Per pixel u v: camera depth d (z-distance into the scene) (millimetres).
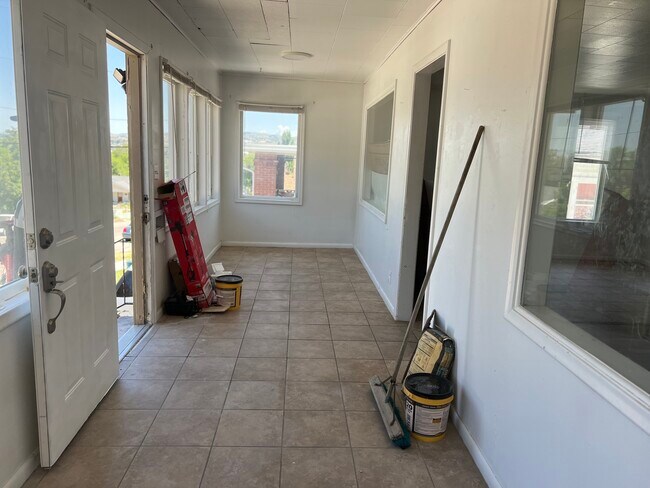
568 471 1380
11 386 1734
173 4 3367
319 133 6645
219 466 1976
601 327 1305
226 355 3084
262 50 4793
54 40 1807
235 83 6379
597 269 1324
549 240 1591
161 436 2166
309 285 4906
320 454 2086
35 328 1758
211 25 3893
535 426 1578
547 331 1525
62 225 1907
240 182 6719
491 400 1947
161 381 2695
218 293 3994
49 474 1883
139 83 3170
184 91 4480
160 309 3734
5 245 1777
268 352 3158
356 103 6602
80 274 2104
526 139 1706
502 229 1896
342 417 2389
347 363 3033
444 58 2982
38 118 1690
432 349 2486
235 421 2314
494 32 2061
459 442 2230
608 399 1188
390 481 1933
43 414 1826
